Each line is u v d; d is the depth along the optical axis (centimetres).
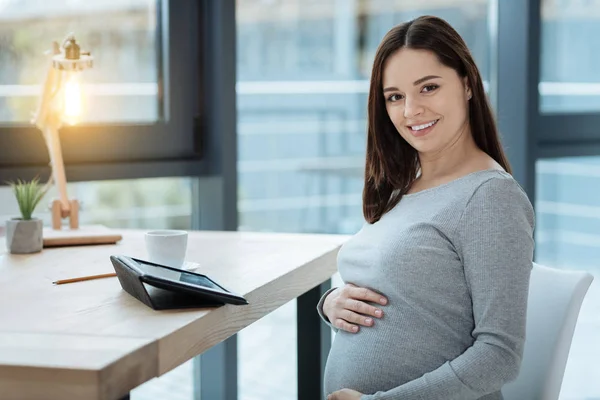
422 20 212
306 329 294
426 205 206
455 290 198
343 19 400
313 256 253
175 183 368
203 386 369
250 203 388
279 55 387
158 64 357
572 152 421
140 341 158
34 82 331
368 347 204
